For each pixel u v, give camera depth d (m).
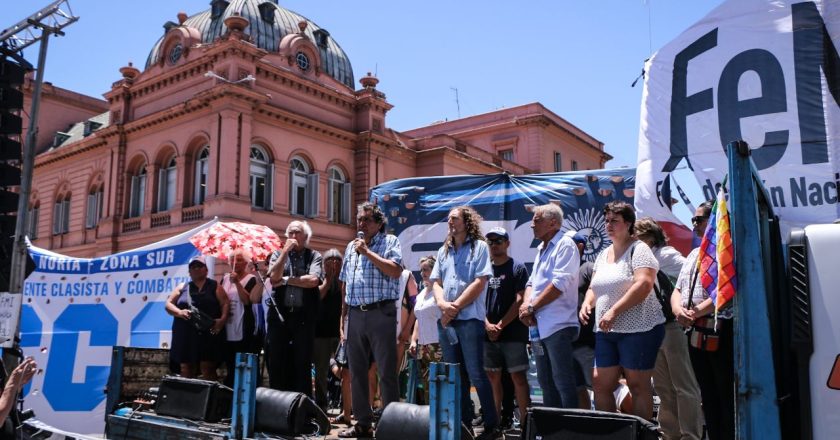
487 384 4.57
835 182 4.62
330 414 7.34
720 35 5.29
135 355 5.86
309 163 24.08
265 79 22.44
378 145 26.06
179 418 4.77
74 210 27.17
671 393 4.78
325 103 24.89
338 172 25.39
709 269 3.34
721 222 2.87
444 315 4.61
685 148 5.29
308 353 5.33
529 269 7.79
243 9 24.52
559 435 3.18
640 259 3.89
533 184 8.01
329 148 24.72
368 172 25.48
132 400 5.69
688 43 5.44
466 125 36.97
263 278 6.23
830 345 2.48
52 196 28.56
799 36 4.94
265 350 5.61
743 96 5.08
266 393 4.32
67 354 7.69
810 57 4.87
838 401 2.43
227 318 6.41
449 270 4.79
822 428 2.44
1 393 3.97
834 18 4.85
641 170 5.49
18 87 8.14
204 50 22.22
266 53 22.09
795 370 2.59
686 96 5.37
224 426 4.49
